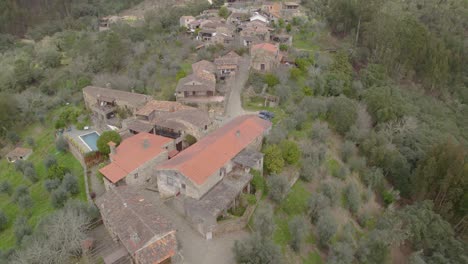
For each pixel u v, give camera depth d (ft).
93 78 303.89
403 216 166.09
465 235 174.70
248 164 157.69
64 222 130.00
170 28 405.39
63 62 384.47
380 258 147.95
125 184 160.45
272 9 439.63
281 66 289.12
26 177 189.57
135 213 127.85
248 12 434.30
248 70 290.56
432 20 406.21
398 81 313.53
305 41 374.22
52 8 554.05
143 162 165.78
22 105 269.85
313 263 141.18
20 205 166.20
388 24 327.67
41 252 118.32
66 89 296.51
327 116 238.48
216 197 144.46
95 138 212.43
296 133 209.05
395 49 309.42
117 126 216.33
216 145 161.58
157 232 119.34
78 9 553.64
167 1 583.17
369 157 212.64
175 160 156.15
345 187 182.80
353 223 170.40
